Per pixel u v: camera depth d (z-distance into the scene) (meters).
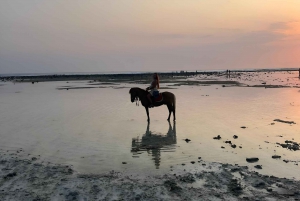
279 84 47.41
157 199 6.60
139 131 13.76
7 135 13.21
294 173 8.25
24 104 24.88
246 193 6.91
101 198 6.67
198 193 6.91
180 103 23.92
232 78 76.31
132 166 8.98
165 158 9.72
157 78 16.00
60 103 25.36
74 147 11.16
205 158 9.67
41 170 8.56
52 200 6.61
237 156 9.85
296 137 12.22
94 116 18.17
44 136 12.98
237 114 18.06
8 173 8.27
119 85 51.53
